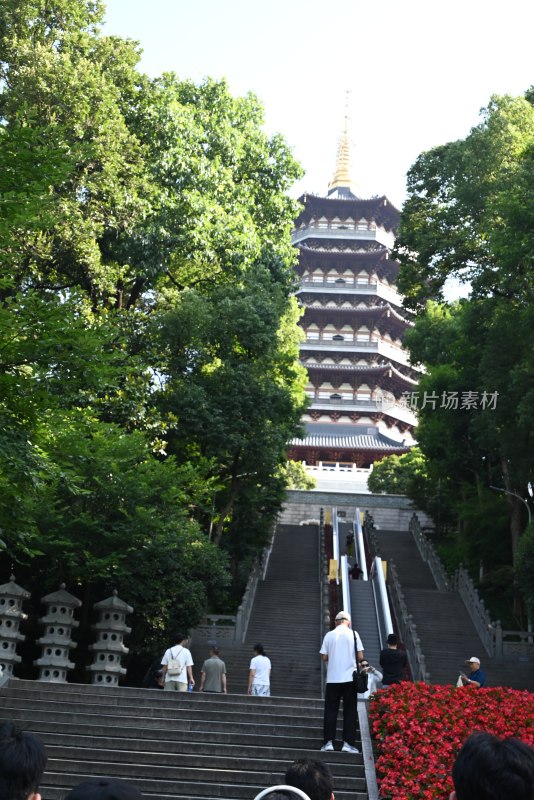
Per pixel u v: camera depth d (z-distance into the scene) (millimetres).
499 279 35875
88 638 25281
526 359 33156
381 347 81125
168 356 33062
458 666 31047
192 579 27453
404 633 32312
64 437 17766
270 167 41344
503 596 41281
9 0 31984
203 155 36906
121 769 12688
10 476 15695
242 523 41125
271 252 40406
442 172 41500
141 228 32719
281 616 35969
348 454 78562
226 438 32531
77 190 31438
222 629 32375
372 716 13656
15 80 31047
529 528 32375
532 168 32812
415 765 11797
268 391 33844
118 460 23297
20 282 31500
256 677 18844
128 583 24375
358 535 47031
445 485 54406
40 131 16391
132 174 33406
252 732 14445
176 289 38531
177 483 25812
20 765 4121
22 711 14703
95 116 31109
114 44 34625
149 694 16281
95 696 15875
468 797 3635
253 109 41938
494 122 38469
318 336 83875
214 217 35438
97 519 23391
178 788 12234
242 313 33969
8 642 20219
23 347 14945
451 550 49562
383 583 36656
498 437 35688
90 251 30797
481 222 38219
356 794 11930
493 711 13570
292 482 70312
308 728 14344
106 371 15758
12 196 15078
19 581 24594
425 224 42375
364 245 86375
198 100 40500
